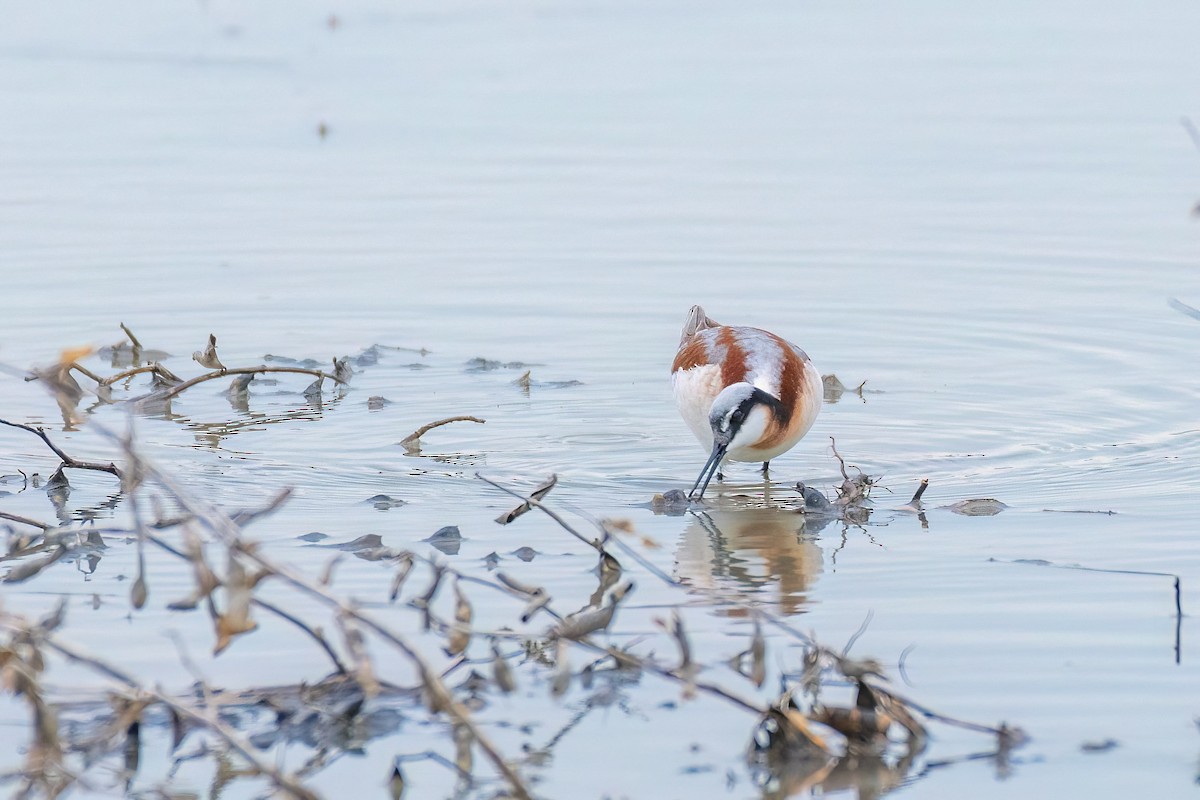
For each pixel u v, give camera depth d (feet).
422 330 54.95
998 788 23.89
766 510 38.52
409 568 28.84
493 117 82.07
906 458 42.78
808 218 66.28
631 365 51.83
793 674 27.63
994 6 109.29
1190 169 71.82
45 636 24.08
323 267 61.11
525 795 22.81
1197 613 30.19
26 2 108.99
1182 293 57.00
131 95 86.28
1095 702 26.50
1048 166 72.74
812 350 52.49
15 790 23.85
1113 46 95.96
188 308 56.65
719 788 24.07
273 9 107.65
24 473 40.52
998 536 35.50
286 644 29.17
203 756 25.20
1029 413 46.26
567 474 41.75
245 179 72.43
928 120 80.69
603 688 27.48
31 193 69.67
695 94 86.17
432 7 109.09
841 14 107.14
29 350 51.67
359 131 79.92
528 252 62.64
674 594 31.96
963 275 59.41
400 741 25.66
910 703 25.88
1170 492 38.52
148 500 38.24
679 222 65.92
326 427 45.78
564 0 112.37
